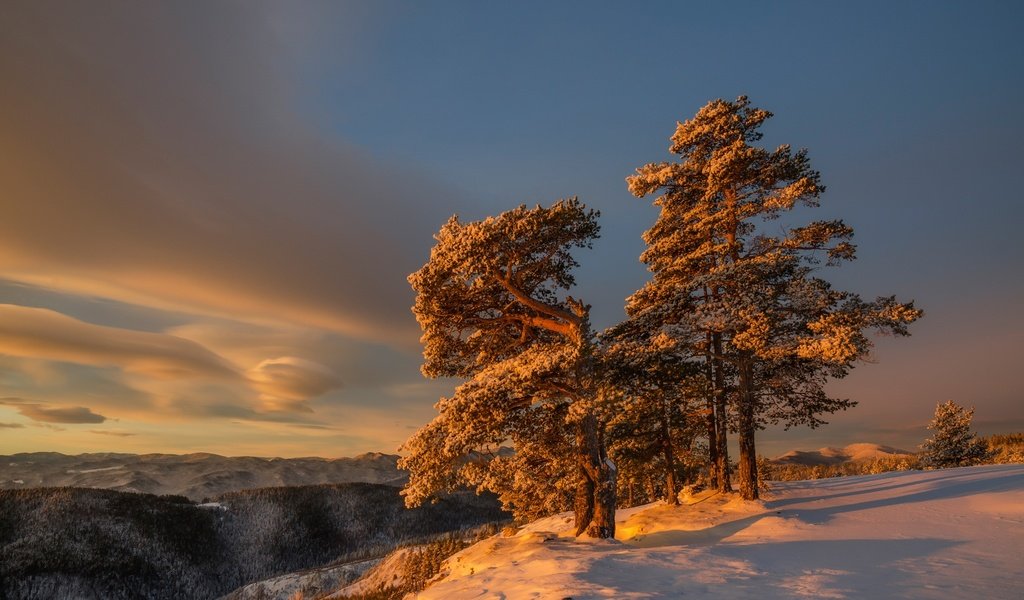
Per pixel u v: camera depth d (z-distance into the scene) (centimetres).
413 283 1964
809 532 1739
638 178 2733
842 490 2605
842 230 2364
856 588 1012
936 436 5294
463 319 2128
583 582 1064
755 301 2297
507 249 1920
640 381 2412
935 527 1675
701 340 2622
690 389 2552
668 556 1348
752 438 2348
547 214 1859
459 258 1852
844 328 2014
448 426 1794
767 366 2366
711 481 2688
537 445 1961
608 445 2550
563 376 1905
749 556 1364
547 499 2492
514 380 1753
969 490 2238
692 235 2698
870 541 1525
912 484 2588
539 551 1521
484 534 4091
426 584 1781
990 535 1520
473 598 1077
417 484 1784
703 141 2712
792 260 2341
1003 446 5825
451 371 2223
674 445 2684
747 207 2498
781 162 2445
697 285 2459
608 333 2552
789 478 5075
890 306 2088
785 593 979
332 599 3928
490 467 1870
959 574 1112
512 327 2212
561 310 2009
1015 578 1064
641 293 2734
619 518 2558
